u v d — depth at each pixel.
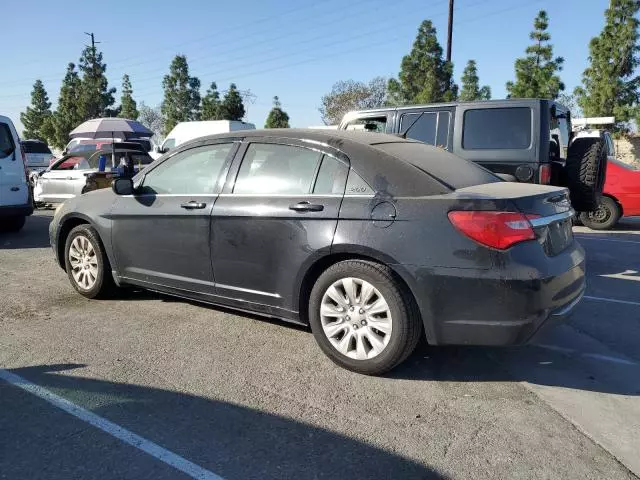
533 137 6.84
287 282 4.11
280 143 4.38
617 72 24.70
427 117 7.61
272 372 3.91
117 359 4.11
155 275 4.97
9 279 6.48
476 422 3.25
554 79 23.81
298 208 4.00
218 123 21.80
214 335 4.62
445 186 3.75
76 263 5.66
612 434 3.13
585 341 4.61
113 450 2.92
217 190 4.56
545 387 3.74
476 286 3.45
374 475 2.73
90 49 44.19
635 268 7.41
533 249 3.50
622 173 10.97
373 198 3.80
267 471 2.76
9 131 9.69
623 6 24.12
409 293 3.67
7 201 9.56
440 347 4.40
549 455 2.91
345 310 3.88
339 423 3.22
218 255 4.46
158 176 5.06
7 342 4.43
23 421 3.20
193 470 2.76
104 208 5.30
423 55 25.95
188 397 3.52
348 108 53.53
